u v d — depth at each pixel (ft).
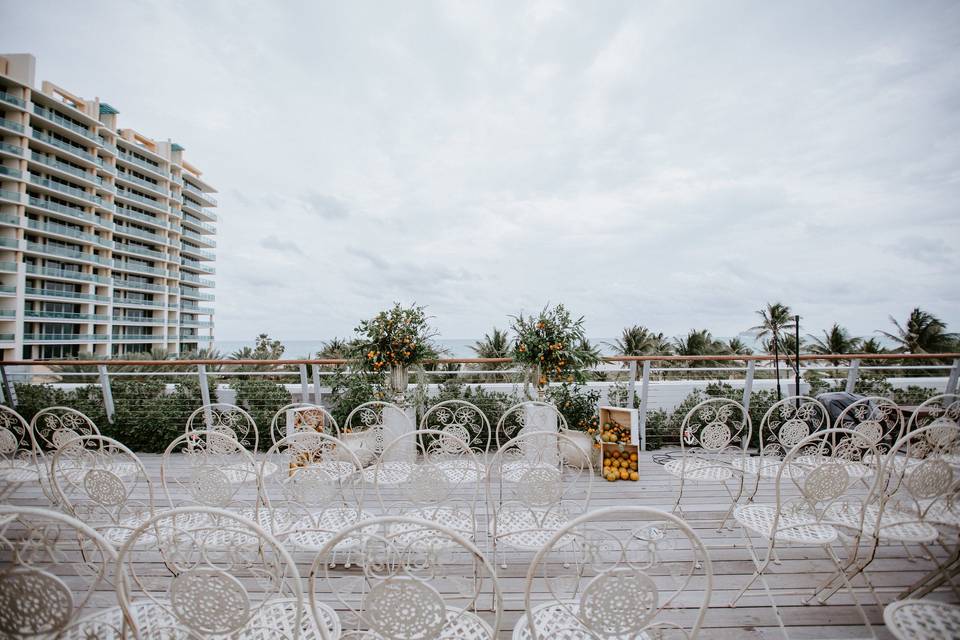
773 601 6.54
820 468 6.14
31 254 142.20
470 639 4.59
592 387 16.49
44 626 3.71
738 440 16.10
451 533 3.81
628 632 4.03
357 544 6.59
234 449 9.14
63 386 16.81
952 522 6.36
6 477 9.34
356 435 13.56
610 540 8.87
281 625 4.89
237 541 6.66
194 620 3.97
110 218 168.55
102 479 6.23
